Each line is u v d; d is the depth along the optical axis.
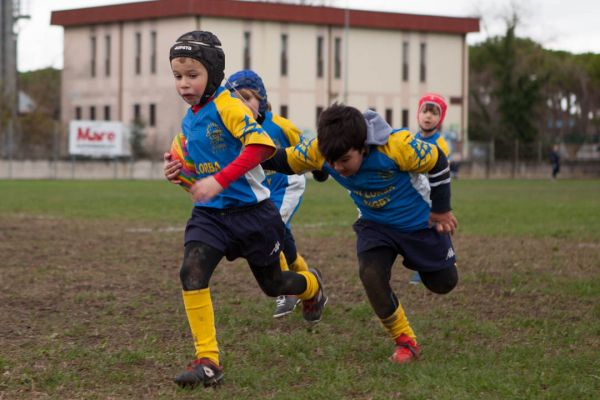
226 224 11.33
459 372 11.23
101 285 18.48
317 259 23.14
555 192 65.81
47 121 105.56
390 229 12.05
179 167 11.09
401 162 11.40
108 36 118.62
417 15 120.00
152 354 12.25
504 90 128.50
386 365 11.63
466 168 109.31
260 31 111.94
